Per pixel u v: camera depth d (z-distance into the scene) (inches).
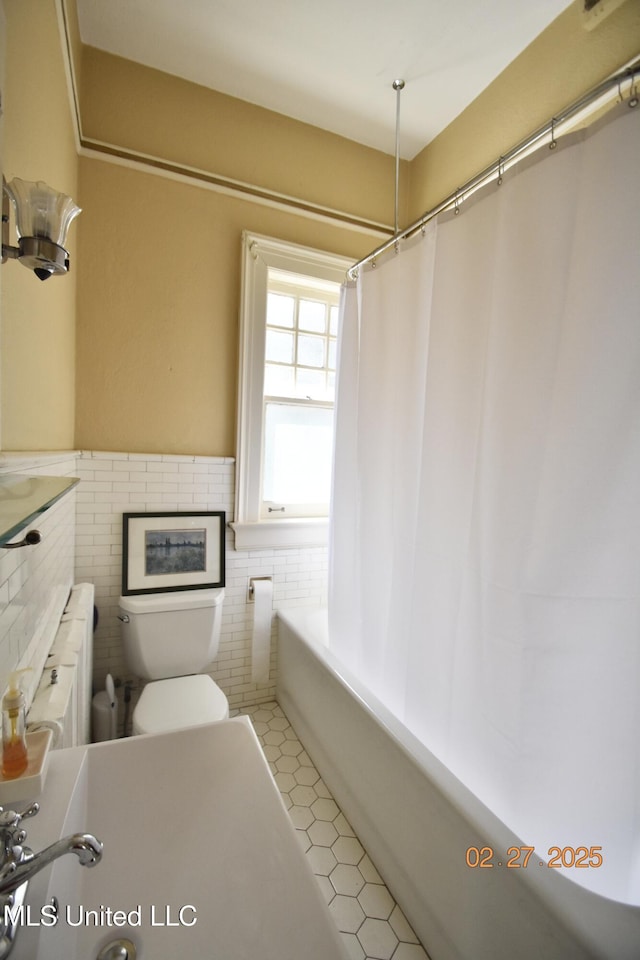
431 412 51.2
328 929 22.7
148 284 69.7
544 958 30.5
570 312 36.9
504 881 34.1
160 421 72.2
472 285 47.2
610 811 36.2
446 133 80.4
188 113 70.7
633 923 29.0
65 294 57.6
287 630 78.8
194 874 29.7
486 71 68.6
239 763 35.1
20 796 25.5
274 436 84.7
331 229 82.7
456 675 47.7
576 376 36.4
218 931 26.1
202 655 70.2
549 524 38.4
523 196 40.4
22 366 37.4
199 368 74.3
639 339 33.4
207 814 33.0
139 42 64.2
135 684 72.2
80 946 25.9
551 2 57.7
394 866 48.1
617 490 35.0
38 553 38.9
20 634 32.7
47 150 43.0
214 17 59.8
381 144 85.2
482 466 44.3
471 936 37.0
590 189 35.5
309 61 66.8
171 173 69.7
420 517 52.5
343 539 69.7
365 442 63.8
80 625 49.9
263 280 76.5
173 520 73.3
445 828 40.6
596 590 36.3
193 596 70.4
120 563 70.4
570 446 36.8
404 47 64.1
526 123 65.0
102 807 31.5
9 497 24.8
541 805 39.1
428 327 54.7
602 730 36.5
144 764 33.9
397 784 47.8
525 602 40.0
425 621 51.8
